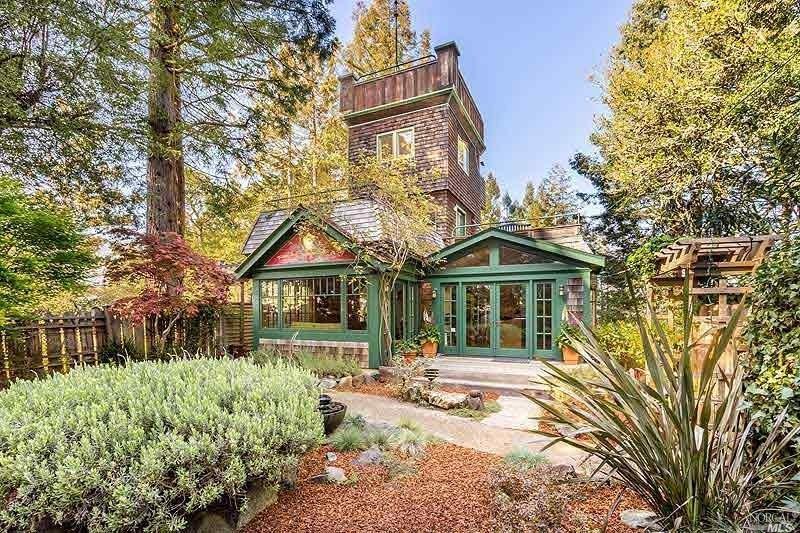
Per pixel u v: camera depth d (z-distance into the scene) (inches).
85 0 217.3
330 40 316.2
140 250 233.8
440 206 423.8
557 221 658.8
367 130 466.0
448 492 107.7
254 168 343.3
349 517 96.0
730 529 69.5
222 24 258.8
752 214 320.5
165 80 262.1
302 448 101.9
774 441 87.8
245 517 93.4
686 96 338.0
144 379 112.6
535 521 87.0
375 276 297.1
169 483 80.4
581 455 133.2
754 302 117.6
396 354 309.7
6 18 201.6
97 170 283.4
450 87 413.7
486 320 344.8
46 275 188.2
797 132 193.2
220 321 336.5
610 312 458.3
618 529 86.9
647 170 370.3
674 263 219.8
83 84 240.8
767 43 275.4
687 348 75.6
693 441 76.3
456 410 197.0
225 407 101.9
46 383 109.7
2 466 74.8
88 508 75.0
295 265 328.8
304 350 308.0
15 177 255.9
